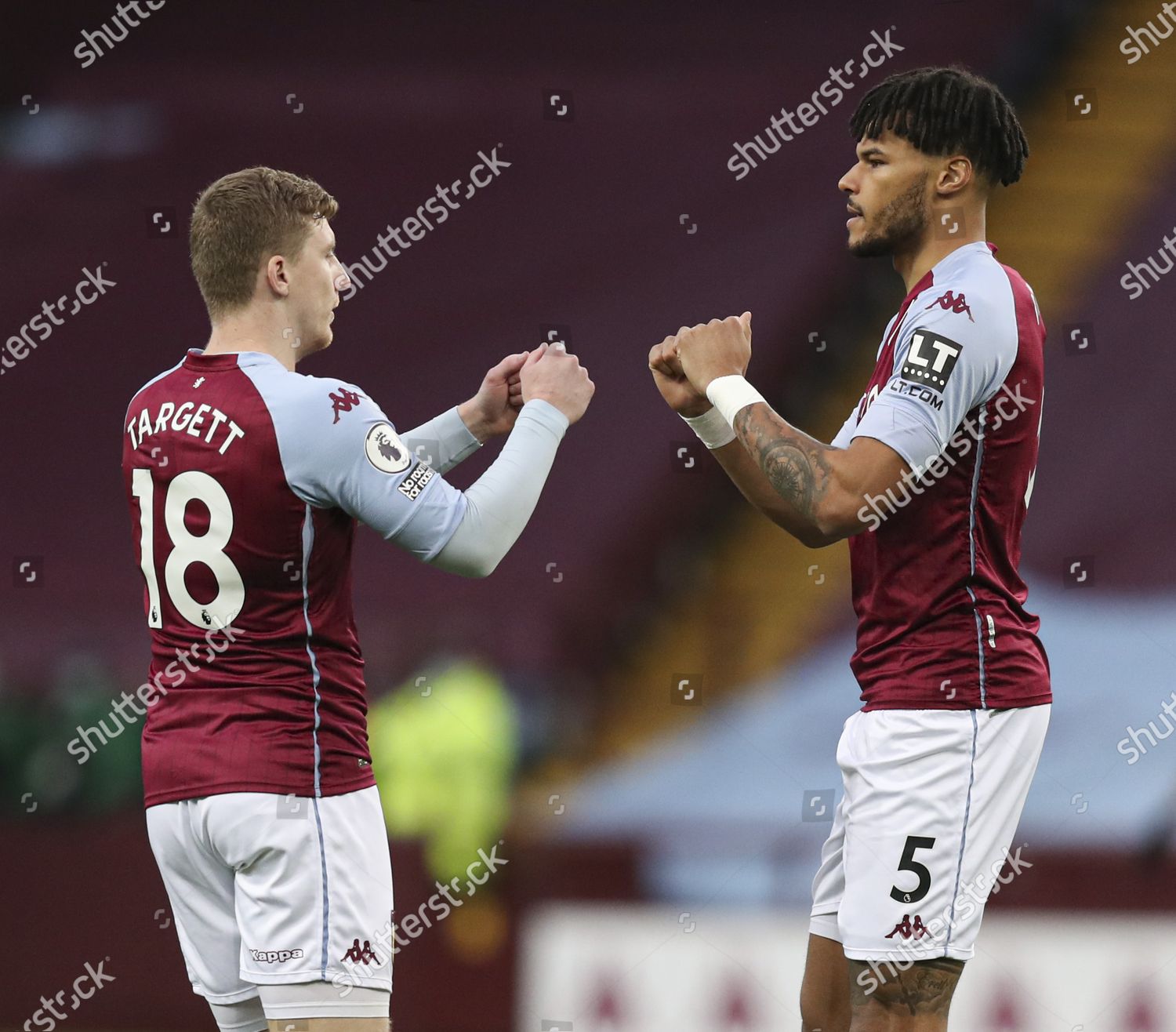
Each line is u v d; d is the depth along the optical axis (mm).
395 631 34688
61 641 36094
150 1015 24266
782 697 33750
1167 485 34219
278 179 9477
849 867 9430
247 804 8820
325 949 8875
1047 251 35969
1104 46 36188
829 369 36719
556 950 23031
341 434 8805
